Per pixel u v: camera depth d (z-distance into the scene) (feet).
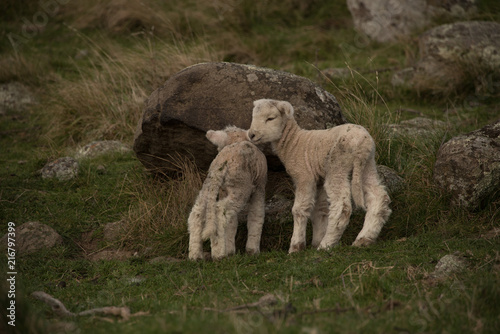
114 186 63.16
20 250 50.88
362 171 45.21
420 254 42.04
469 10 101.76
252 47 101.30
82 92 82.89
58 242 52.65
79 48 108.47
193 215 46.96
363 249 44.04
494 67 81.25
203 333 27.37
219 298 36.40
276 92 55.06
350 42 105.60
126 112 79.15
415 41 97.09
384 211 45.39
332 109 56.24
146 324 30.53
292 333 27.48
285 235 51.93
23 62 97.19
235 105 54.39
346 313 31.32
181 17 110.11
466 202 49.03
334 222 45.19
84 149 72.33
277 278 40.47
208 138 49.52
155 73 83.61
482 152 49.39
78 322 33.68
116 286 42.86
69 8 121.29
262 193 49.42
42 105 89.04
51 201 60.49
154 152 57.31
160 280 43.01
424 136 63.72
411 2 102.89
